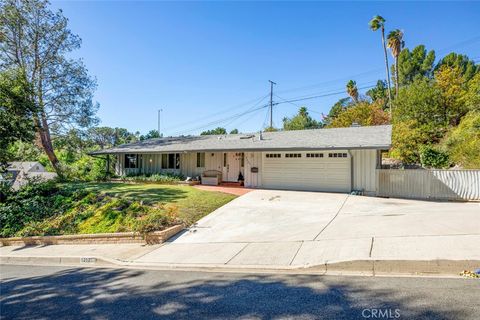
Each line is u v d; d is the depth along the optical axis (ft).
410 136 66.49
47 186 46.83
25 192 44.60
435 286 12.49
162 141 72.69
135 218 30.48
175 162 63.93
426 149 59.36
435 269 14.20
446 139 65.10
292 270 16.25
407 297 11.60
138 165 68.03
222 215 31.94
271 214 31.37
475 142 51.62
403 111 82.38
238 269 17.25
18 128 45.32
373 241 18.65
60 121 73.10
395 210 30.45
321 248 18.79
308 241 20.76
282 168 50.21
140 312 12.09
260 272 16.40
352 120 94.12
